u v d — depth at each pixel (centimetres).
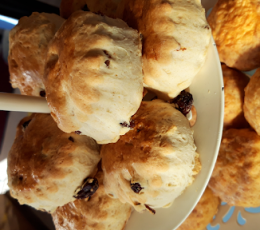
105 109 13
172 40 14
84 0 20
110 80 13
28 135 18
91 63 13
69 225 19
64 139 17
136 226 20
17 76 19
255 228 21
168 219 19
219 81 17
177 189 16
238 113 21
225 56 21
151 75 15
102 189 19
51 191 17
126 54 13
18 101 14
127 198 17
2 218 30
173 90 16
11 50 19
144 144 16
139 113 17
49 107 14
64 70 13
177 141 16
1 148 34
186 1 15
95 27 13
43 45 18
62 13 21
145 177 16
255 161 19
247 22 19
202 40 15
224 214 24
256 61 20
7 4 25
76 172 17
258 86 18
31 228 28
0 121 34
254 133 20
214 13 21
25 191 17
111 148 17
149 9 15
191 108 18
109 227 19
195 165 17
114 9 19
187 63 15
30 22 18
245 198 20
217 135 17
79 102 13
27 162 17
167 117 16
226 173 20
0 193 32
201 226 23
